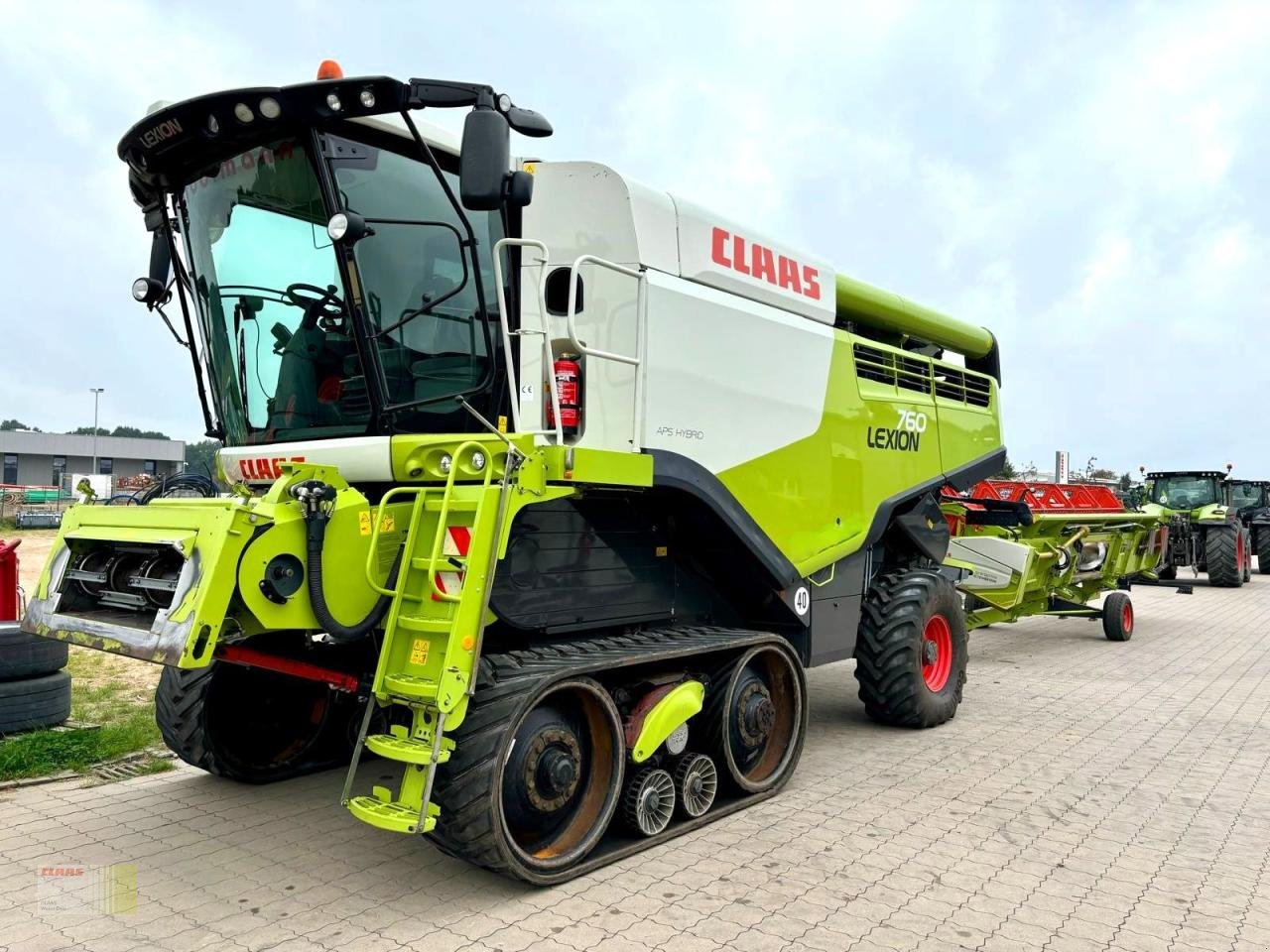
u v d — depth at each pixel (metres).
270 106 3.69
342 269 3.85
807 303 5.49
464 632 3.33
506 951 3.08
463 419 4.23
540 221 4.63
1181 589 14.66
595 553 4.22
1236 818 4.51
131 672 7.70
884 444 6.05
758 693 4.73
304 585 3.47
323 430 4.24
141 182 4.46
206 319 4.55
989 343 7.98
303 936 3.19
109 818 4.39
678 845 4.09
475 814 3.33
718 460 4.61
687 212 4.62
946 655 6.49
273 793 4.77
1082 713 6.79
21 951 3.06
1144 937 3.25
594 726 3.90
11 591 5.83
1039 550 9.41
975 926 3.31
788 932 3.24
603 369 4.38
